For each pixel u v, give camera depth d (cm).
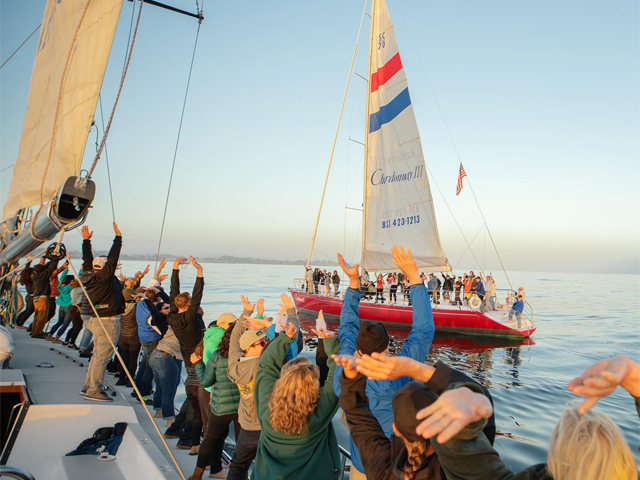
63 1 293
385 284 2553
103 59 278
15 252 364
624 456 117
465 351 1970
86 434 420
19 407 428
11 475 230
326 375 366
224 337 403
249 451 355
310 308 2798
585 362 1741
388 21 2436
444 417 110
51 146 298
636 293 8331
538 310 4175
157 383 589
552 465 126
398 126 2411
